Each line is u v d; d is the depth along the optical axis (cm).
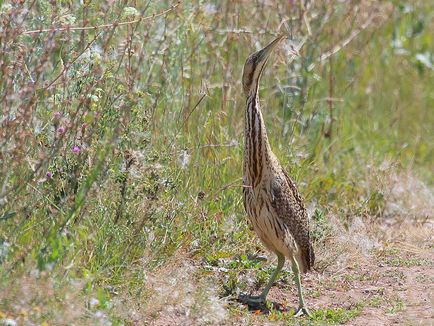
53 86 1227
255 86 1229
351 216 1571
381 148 1892
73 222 1191
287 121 1684
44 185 1203
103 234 1202
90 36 1415
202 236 1341
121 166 1237
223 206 1439
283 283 1319
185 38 1585
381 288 1308
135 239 1220
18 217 1139
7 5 1180
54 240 1118
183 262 1271
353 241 1446
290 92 1786
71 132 1172
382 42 2227
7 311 1004
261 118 1227
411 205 1653
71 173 1202
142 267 1177
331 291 1301
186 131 1506
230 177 1476
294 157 1602
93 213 1229
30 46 1277
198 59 1645
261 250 1394
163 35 1548
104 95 1305
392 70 2220
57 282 1056
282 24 1784
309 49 1825
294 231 1244
